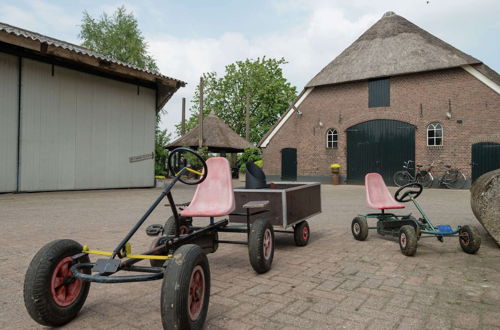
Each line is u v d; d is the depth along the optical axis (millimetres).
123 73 11523
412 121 15984
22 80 10195
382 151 16750
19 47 10070
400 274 3230
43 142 10695
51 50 9539
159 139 24156
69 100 11289
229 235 5090
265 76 34594
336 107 18047
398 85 16391
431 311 2391
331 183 18078
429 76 15625
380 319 2260
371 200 4941
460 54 15164
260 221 3293
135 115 13281
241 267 3453
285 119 19625
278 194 3957
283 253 4027
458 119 14891
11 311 2367
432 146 15453
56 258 2115
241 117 35281
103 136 12250
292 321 2223
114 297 2641
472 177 14500
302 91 18984
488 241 4645
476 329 2127
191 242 2986
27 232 4984
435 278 3111
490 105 14227
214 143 19625
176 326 1796
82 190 11664
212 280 3037
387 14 19625
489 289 2832
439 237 4301
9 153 10008
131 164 13156
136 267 2164
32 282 2004
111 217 6457
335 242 4625
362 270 3354
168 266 1913
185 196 10664
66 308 2170
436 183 15195
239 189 4254
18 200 8711
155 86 13969
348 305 2488
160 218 6418
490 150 14203
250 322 2205
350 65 17906
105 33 26188
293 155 19391
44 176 10750
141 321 2225
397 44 17422
